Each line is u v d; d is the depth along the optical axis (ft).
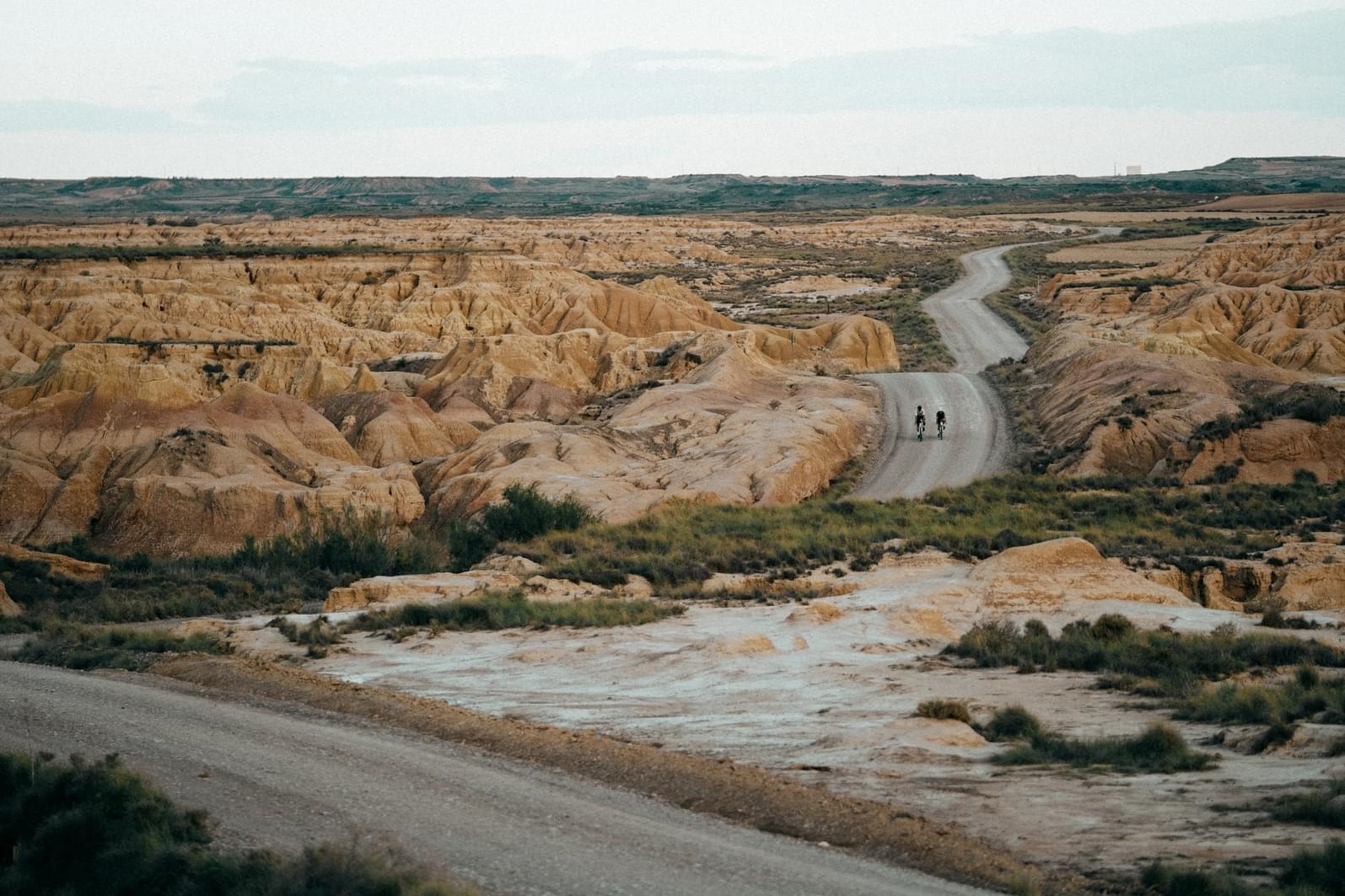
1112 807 58.65
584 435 247.09
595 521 186.50
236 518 223.71
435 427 282.36
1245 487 193.57
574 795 64.59
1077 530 168.04
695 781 65.10
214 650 114.01
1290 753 66.64
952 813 58.65
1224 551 148.77
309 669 103.96
